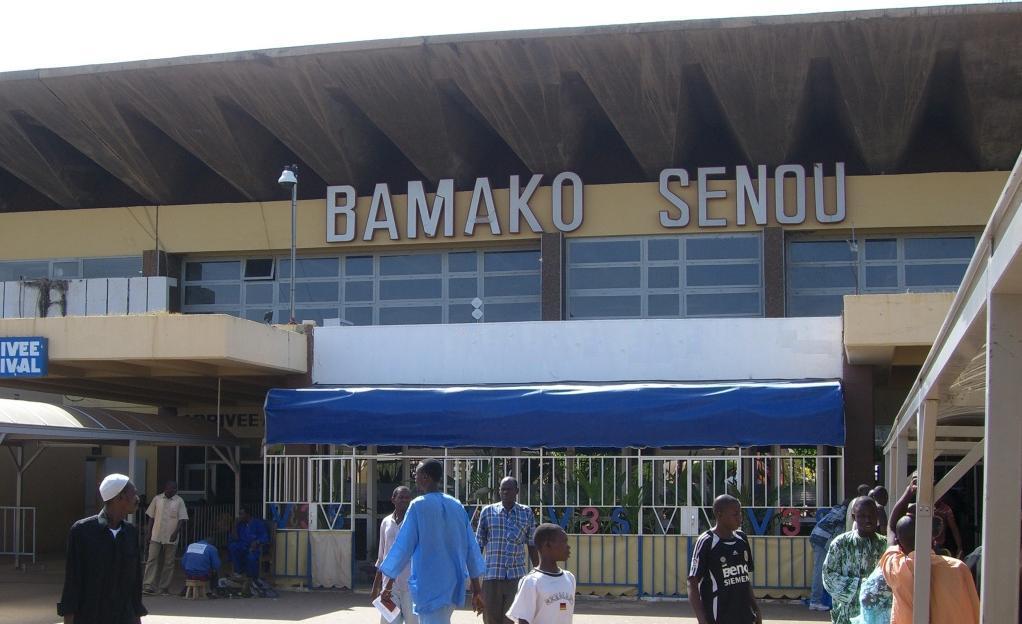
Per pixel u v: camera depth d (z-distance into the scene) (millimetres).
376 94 23875
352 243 25781
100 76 23953
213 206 26766
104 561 6945
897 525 6688
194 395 22438
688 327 16797
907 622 6445
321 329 18016
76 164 28094
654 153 24344
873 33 20828
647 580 15055
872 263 24266
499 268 25703
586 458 15578
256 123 26234
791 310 24344
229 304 27000
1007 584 3977
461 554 8250
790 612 13969
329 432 16016
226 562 20500
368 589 15969
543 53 22188
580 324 17172
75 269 27359
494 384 17312
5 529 20953
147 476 26047
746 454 16391
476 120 25953
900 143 23375
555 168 25141
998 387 3953
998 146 23125
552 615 6598
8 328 15766
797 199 23812
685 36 21328
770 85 22281
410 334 17688
